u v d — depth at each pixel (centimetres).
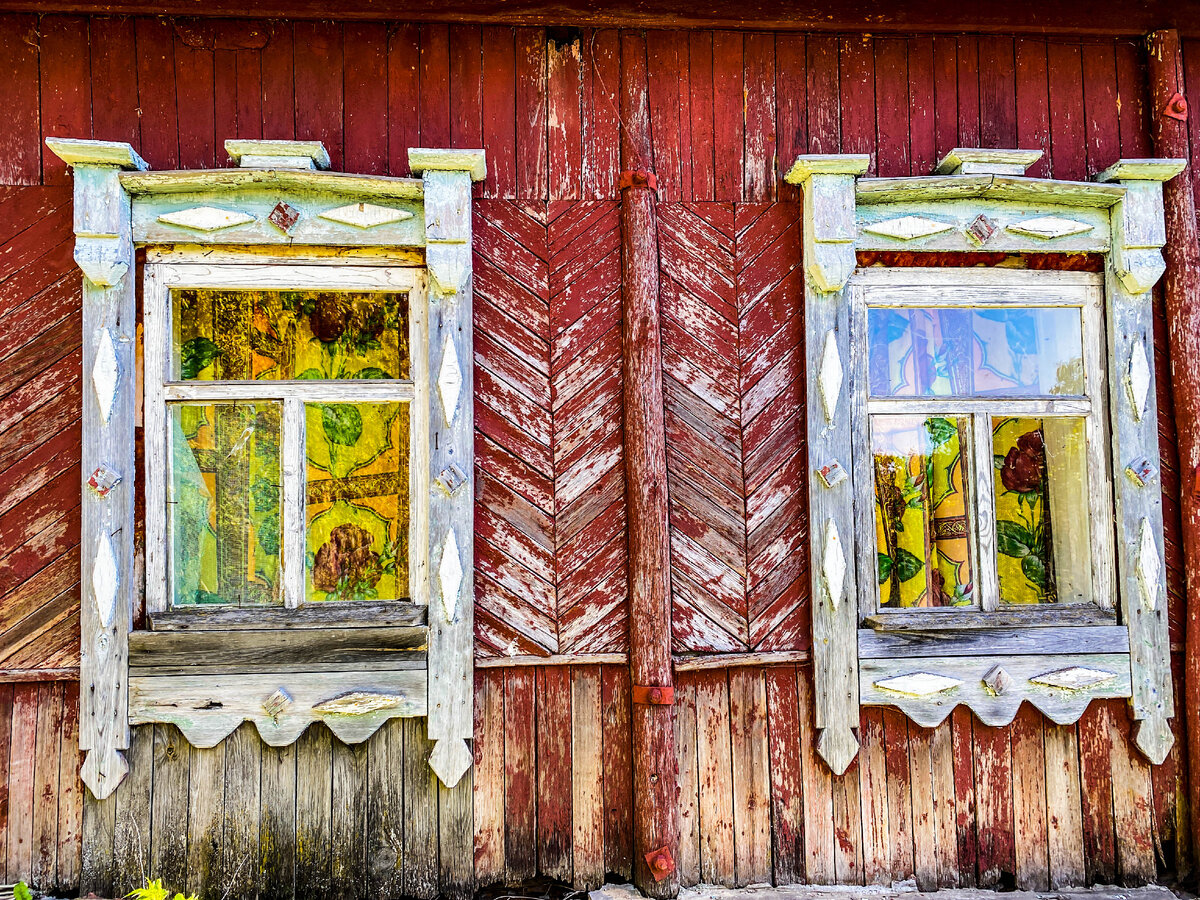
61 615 261
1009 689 276
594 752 271
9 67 272
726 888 269
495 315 279
